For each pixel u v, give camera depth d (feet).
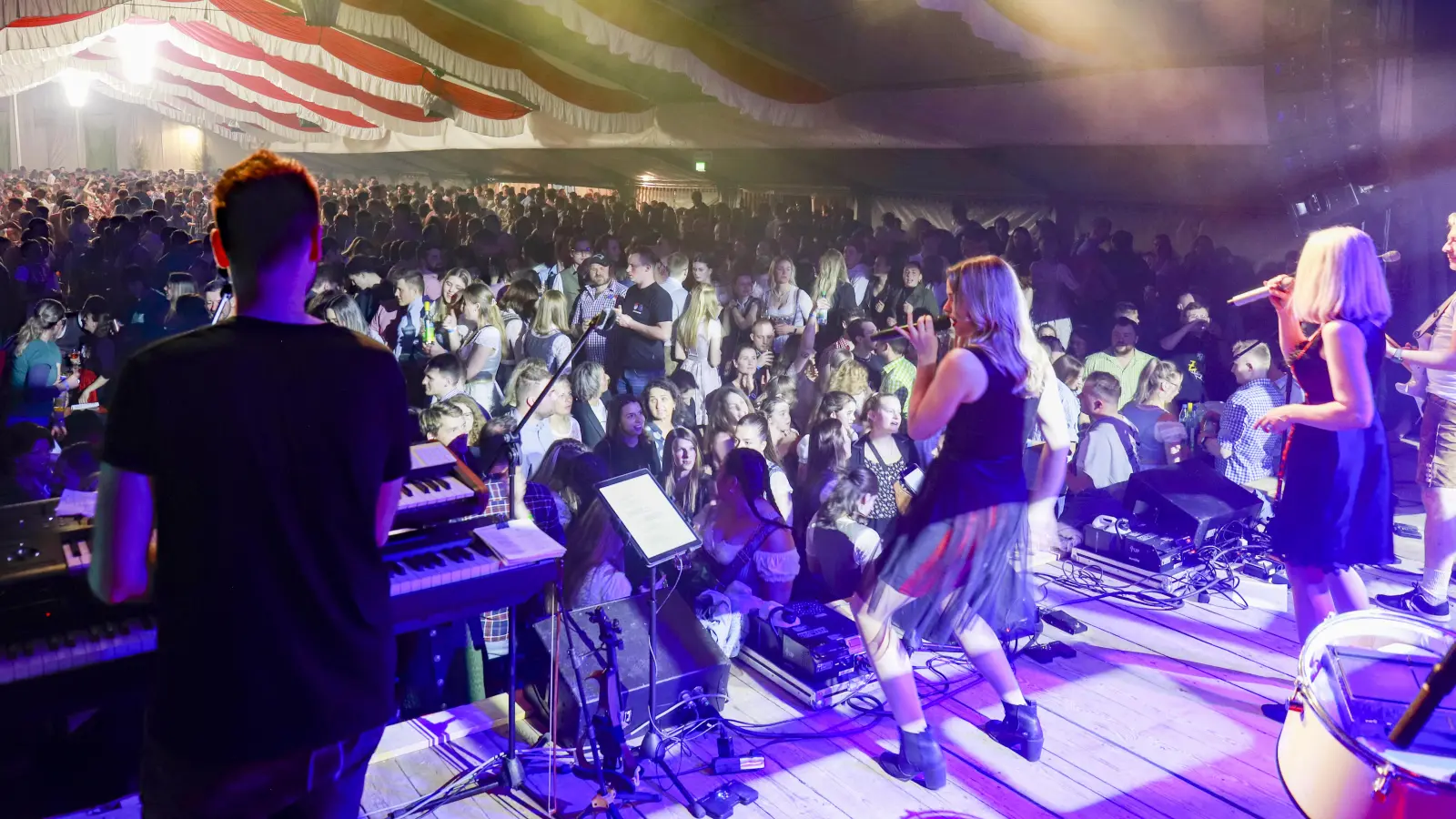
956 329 9.87
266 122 66.95
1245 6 21.80
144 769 5.69
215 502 5.25
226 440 5.22
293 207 5.47
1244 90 23.08
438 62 32.27
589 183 68.90
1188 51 23.45
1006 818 9.68
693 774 10.36
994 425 9.65
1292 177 22.86
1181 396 19.70
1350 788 6.64
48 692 6.76
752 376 19.61
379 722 5.87
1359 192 22.13
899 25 25.12
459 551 8.58
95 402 19.95
